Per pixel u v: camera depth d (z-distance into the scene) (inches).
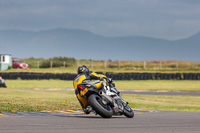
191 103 2704.2
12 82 5703.7
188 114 1577.3
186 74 6279.5
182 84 5452.8
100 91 1341.0
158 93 3821.4
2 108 1579.7
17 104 1759.4
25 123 1110.4
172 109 2074.3
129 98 2947.8
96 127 1039.6
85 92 1358.3
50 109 1654.8
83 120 1230.9
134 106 2155.5
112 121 1214.9
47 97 2410.2
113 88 1376.7
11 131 930.1
